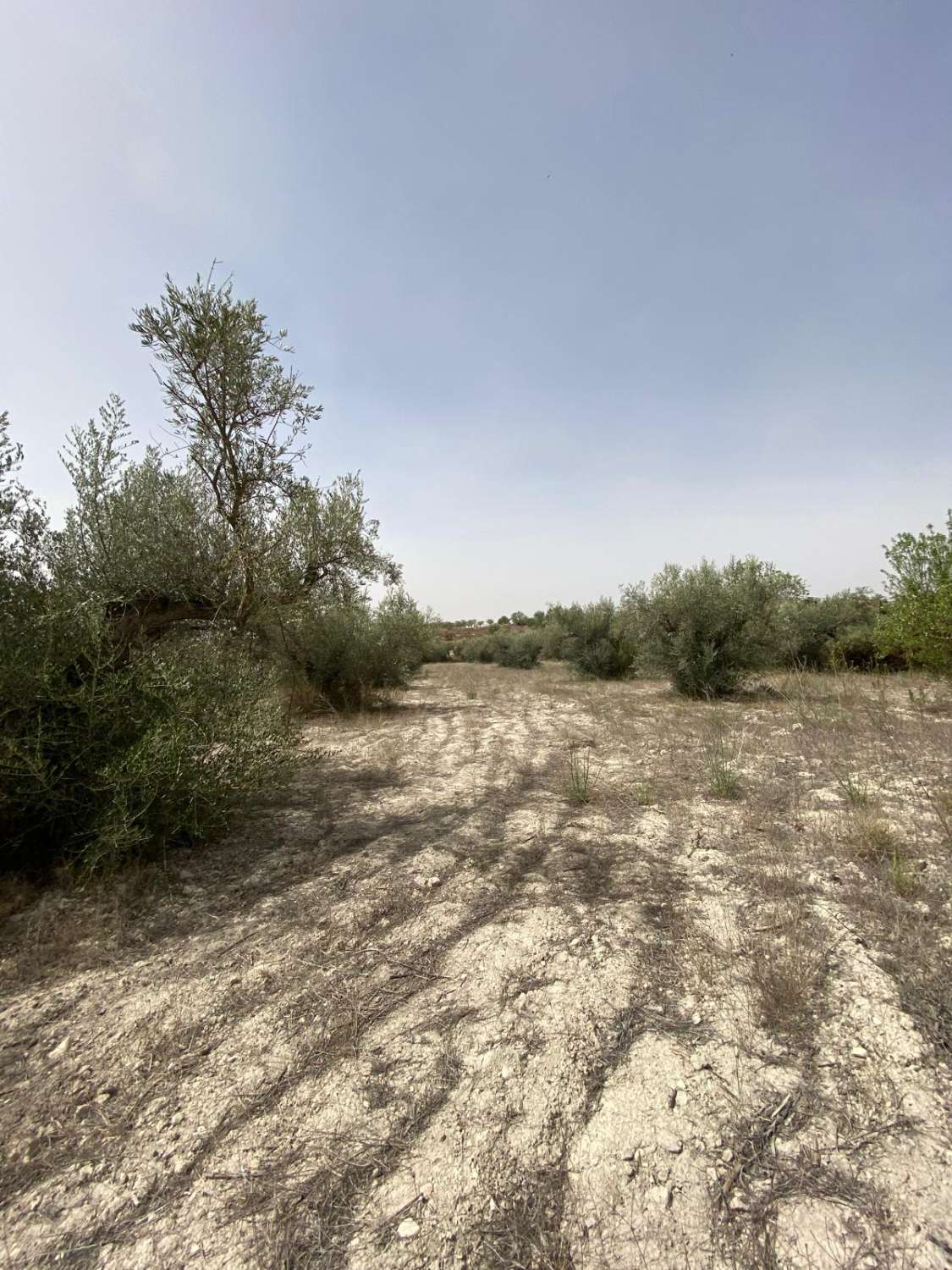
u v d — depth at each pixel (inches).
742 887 139.3
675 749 289.1
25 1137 78.0
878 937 115.0
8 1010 105.3
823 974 105.0
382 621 530.9
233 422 196.4
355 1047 92.4
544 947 117.9
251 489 207.3
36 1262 61.8
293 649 455.5
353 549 225.1
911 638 363.6
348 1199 67.1
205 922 134.8
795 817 183.2
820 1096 78.5
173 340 181.2
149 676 159.9
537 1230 62.4
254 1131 77.2
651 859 158.6
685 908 131.3
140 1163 73.2
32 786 140.9
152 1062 91.3
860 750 258.5
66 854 159.2
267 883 153.9
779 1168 68.4
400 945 122.0
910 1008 94.3
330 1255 60.9
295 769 205.2
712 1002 99.0
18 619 152.2
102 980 113.7
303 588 220.2
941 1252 58.1
